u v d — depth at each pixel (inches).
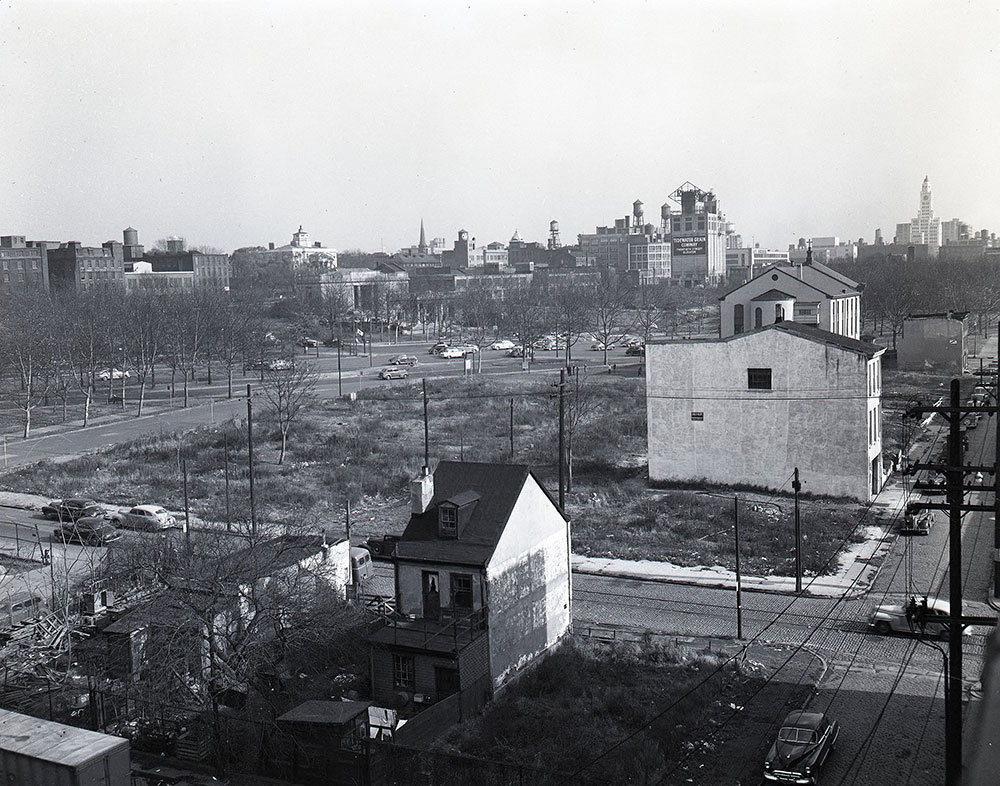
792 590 1724.9
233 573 1295.5
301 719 1040.2
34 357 4160.9
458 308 7775.6
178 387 4722.0
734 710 1243.8
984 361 4702.3
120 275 7849.4
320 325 7263.8
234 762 1067.9
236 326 5118.1
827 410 2338.8
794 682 1325.0
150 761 1087.6
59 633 1414.9
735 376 2440.9
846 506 2277.3
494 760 1064.8
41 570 1851.6
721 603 1678.2
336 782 1018.1
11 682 1290.6
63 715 1184.8
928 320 4424.2
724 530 2100.1
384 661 1290.6
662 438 2551.7
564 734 1136.8
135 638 1320.1
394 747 1020.5
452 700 1203.2
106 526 2161.7
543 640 1453.0
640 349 5605.3
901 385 3964.1
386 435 3299.7
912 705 1232.2
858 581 1756.9
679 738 1150.3
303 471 2807.6
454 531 1354.6
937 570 1792.6
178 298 5679.1
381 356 5895.7
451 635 1277.1
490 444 3117.6
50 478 2763.3
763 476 2437.3
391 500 2500.0
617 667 1378.0
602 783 1011.9
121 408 4097.0
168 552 1485.0
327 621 1374.3
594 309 7121.1
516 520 1381.6
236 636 1270.9
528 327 5319.9
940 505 867.4
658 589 1770.4
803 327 2502.5
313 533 1876.2
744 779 1061.8
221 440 3211.1
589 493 2481.5
